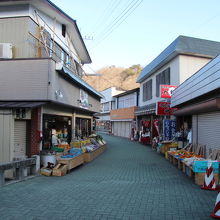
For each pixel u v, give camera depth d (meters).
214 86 8.02
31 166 8.77
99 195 6.08
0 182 6.79
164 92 16.53
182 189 6.67
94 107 20.14
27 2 10.55
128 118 32.59
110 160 13.27
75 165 10.22
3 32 10.66
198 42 17.19
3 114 9.07
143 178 8.50
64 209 4.99
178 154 11.33
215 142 9.46
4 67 10.14
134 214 4.68
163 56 18.83
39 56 11.02
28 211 4.87
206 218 4.45
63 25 14.44
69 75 11.24
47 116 11.27
